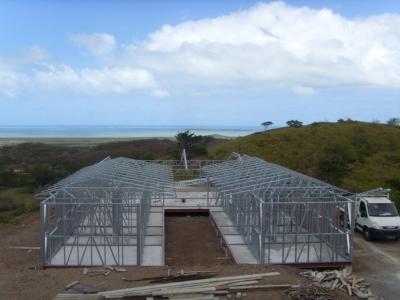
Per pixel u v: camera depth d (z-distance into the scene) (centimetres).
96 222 1984
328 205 1892
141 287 1327
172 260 1981
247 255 1900
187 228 2578
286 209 2016
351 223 1836
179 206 2881
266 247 1917
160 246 2019
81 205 1875
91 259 1772
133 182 2169
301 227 1919
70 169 4997
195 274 1456
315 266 1800
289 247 1808
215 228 2489
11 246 2162
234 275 1451
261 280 1401
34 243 2220
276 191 1928
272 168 2609
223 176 2552
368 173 4312
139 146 7719
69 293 1299
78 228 1906
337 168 4006
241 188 2067
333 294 1325
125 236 1933
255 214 1909
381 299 1422
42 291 1333
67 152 7194
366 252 2155
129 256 1867
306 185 2067
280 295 1301
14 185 4159
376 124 6500
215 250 2155
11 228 2566
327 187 1973
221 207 2831
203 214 2850
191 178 3909
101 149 7488
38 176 4347
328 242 1902
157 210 2789
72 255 1867
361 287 1431
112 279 1432
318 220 1902
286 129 6512
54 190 1931
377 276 1794
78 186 1995
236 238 2158
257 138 5928
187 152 5547
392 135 5822
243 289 1319
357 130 6009
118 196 1947
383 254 2122
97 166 2717
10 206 3312
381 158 4866
